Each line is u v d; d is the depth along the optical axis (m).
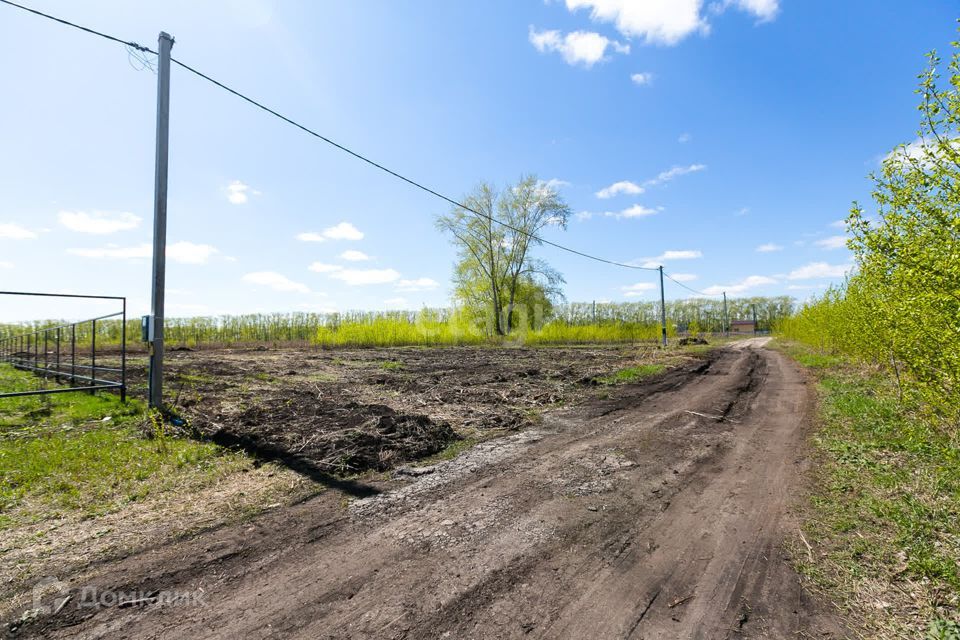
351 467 5.07
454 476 4.91
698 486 4.61
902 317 4.29
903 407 6.77
